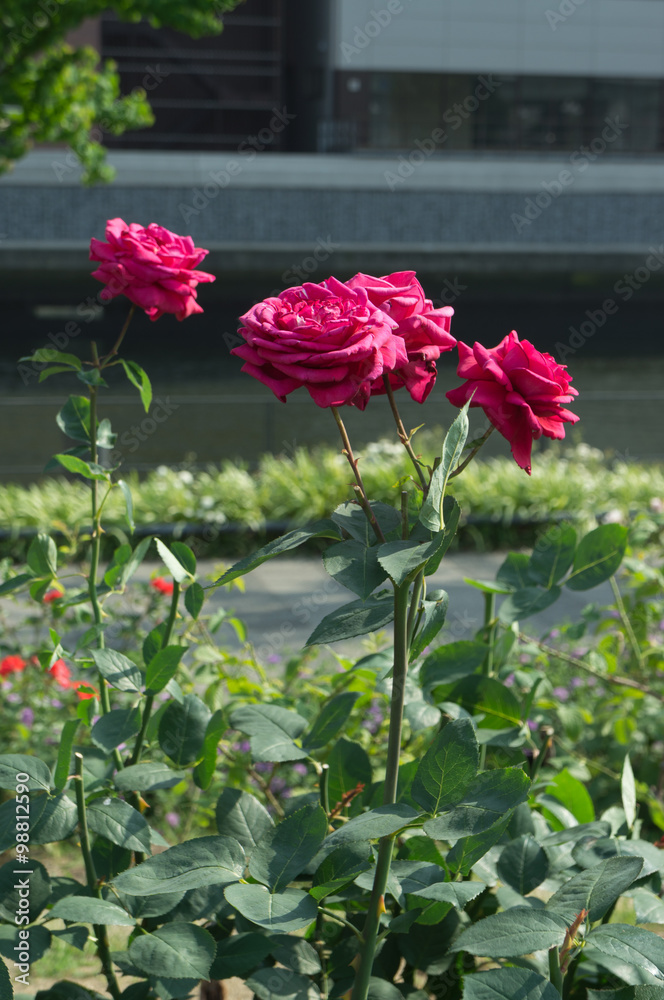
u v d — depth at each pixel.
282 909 1.41
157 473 11.49
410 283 1.59
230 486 10.62
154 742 2.21
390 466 11.00
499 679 2.61
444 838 1.40
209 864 1.52
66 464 2.26
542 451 12.66
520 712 2.31
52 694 4.55
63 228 30.23
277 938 1.76
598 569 2.43
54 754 4.28
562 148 38.22
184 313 2.18
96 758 2.08
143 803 2.12
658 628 4.73
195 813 3.96
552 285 34.78
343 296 1.49
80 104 11.95
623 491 11.10
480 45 37.16
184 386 22.28
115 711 1.95
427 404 16.52
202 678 3.37
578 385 23.62
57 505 9.90
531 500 10.66
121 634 4.91
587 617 3.67
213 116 43.47
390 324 1.41
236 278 32.50
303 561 9.88
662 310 35.50
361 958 1.57
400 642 1.48
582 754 4.14
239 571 1.44
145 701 2.14
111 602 5.66
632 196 34.03
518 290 34.69
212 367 25.73
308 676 4.44
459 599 8.30
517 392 1.47
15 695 4.45
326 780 2.07
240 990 2.85
